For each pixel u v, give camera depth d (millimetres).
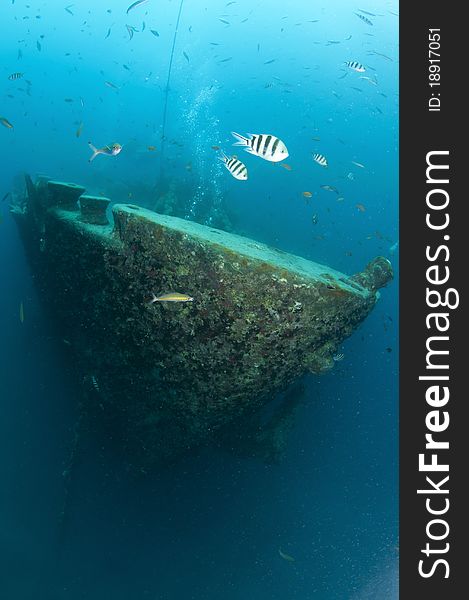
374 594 9102
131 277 4945
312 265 6797
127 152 20391
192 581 8516
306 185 26641
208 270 4340
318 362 4887
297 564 9289
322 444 12078
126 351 5559
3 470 8922
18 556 7977
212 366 4758
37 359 10086
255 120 50938
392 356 14117
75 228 5867
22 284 11945
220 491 9523
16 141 24875
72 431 7848
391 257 18891
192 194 14781
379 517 10938
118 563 8367
